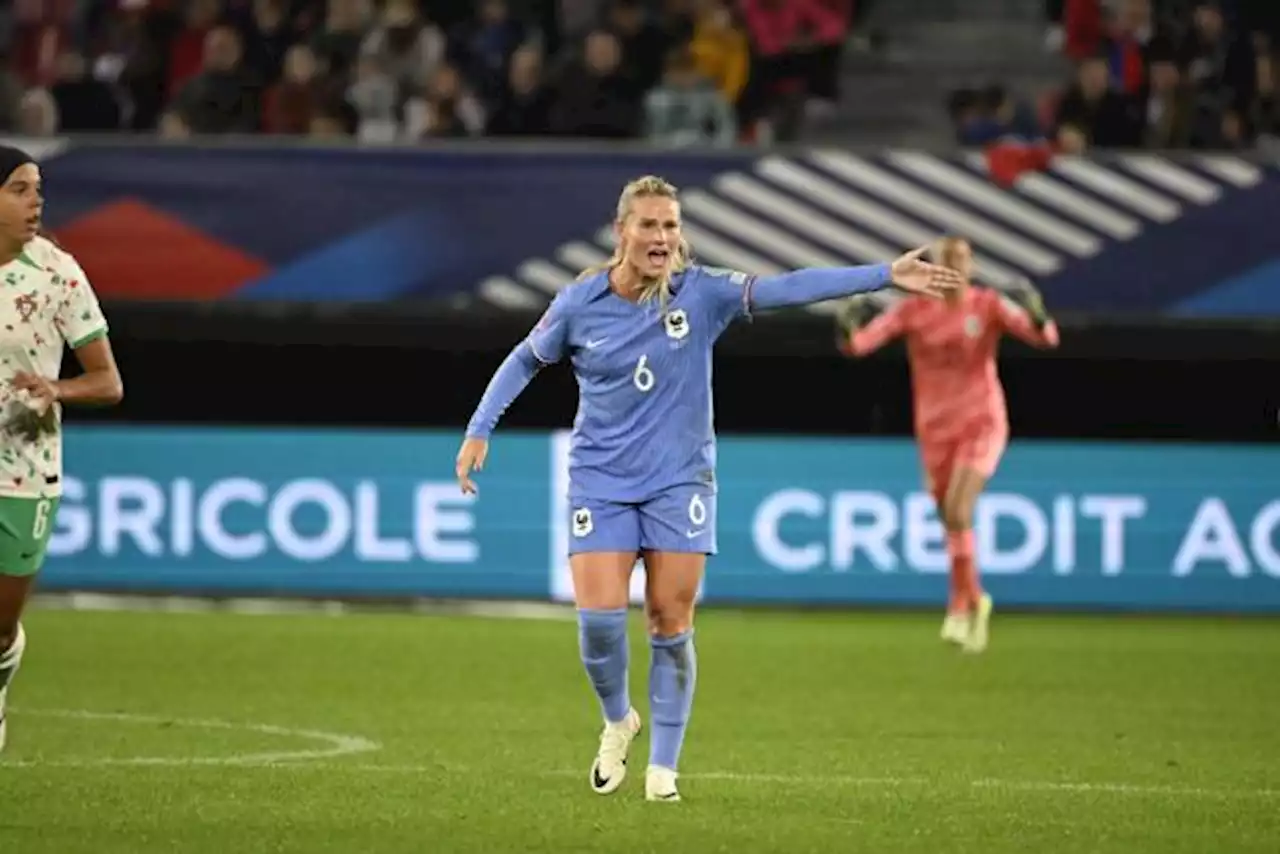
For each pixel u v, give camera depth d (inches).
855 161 2620.6
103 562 2647.6
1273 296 2635.3
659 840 1132.5
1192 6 3053.6
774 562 2657.5
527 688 1904.5
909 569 2650.1
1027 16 3233.3
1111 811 1273.4
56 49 3083.2
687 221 2625.5
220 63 2910.9
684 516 1234.0
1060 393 2925.7
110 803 1237.7
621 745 1275.8
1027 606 2640.3
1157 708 1835.6
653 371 1229.7
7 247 1268.5
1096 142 2891.2
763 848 1115.3
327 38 2947.8
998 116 2935.5
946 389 2242.9
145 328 2664.9
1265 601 2655.0
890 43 3228.3
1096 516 2655.0
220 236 2632.9
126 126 2967.5
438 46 2962.6
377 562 2647.6
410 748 1517.0
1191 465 2657.5
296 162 2637.8
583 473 1243.8
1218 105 2982.3
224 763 1421.0
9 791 1280.8
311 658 2117.4
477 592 2645.2
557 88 2849.4
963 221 2623.0
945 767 1464.1
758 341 2743.6
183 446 2647.6
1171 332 2716.5
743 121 3024.1
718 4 3011.8
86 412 2859.3
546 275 2640.3
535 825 1175.6
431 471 2652.6
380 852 1089.4
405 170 2642.7
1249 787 1390.3
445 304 2640.3
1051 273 2628.0
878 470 2655.0
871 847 1128.8
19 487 1277.1
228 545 2645.2
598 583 1238.3
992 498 2647.6
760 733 1640.0
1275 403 2901.1
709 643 2304.4
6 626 1314.0
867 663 2137.1
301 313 2640.3
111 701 1780.3
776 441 2667.3
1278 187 2632.9
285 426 2851.9
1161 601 2652.6
